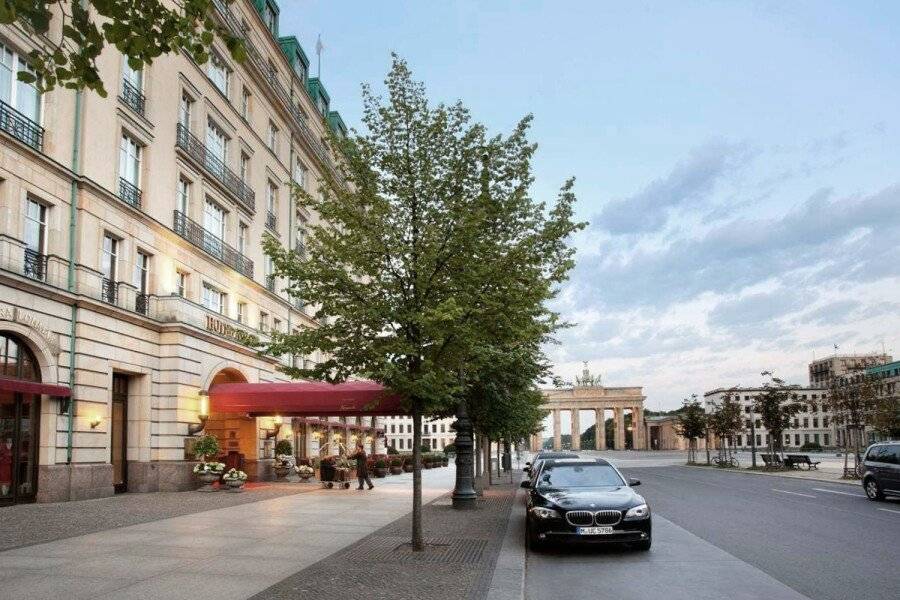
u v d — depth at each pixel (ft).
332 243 37.73
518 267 37.65
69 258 68.33
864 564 34.12
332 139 40.65
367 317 36.47
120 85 77.66
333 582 28.35
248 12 116.16
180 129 90.99
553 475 43.91
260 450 104.73
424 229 37.11
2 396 60.18
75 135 70.08
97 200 72.28
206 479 80.28
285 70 134.10
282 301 125.90
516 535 43.42
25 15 23.26
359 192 39.47
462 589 27.02
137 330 78.07
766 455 156.15
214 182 100.01
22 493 61.98
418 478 36.99
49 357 64.23
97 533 43.45
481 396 65.98
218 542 39.70
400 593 26.32
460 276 36.63
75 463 67.05
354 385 88.63
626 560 36.24
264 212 120.98
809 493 82.53
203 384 87.40
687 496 78.59
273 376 111.75
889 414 110.52
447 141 39.22
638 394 440.86
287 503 65.72
